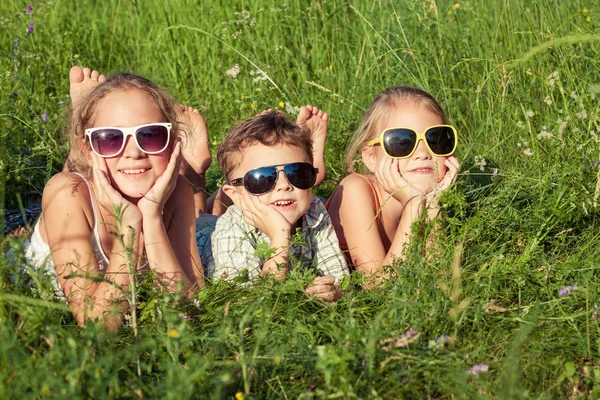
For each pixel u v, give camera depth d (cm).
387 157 392
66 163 397
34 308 260
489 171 459
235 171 374
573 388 268
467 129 526
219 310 304
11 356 234
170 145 356
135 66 717
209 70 696
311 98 602
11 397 222
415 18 634
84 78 472
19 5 755
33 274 265
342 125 557
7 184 472
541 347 277
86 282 314
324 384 248
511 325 297
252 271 368
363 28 665
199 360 248
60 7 770
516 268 331
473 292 312
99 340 248
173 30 718
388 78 585
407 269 322
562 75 522
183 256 370
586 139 399
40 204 446
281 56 670
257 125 366
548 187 392
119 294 317
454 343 276
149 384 250
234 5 718
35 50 670
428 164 390
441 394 258
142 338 282
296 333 282
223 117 628
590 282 319
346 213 405
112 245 355
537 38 541
